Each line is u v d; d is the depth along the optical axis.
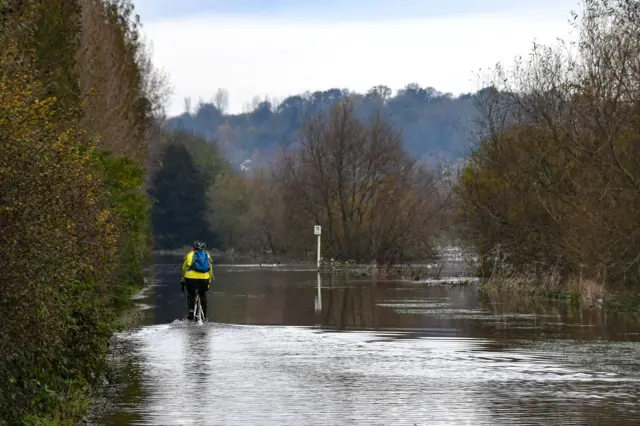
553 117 73.50
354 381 28.73
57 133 21.31
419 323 47.59
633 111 64.81
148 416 23.16
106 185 52.47
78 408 23.22
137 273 72.50
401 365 32.28
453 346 37.84
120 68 76.69
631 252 64.06
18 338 19.28
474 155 82.94
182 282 46.97
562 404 24.86
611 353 35.62
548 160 71.44
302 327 45.19
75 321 25.03
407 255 133.12
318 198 139.88
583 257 64.19
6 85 19.78
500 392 26.78
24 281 18.86
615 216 64.00
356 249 136.12
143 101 88.12
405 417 23.11
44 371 22.73
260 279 91.75
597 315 52.41
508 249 76.50
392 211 127.31
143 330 43.28
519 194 75.50
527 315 52.31
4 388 19.89
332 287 78.25
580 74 71.50
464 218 85.69
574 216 65.69
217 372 30.47
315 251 140.25
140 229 63.38
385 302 61.75
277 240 166.50
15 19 25.95
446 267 116.12
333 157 136.75
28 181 18.94
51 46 40.59
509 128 81.00
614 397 25.94
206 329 43.81
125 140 72.50
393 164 135.62
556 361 33.34
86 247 21.77
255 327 44.97
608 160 64.31
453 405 24.73
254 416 23.19
